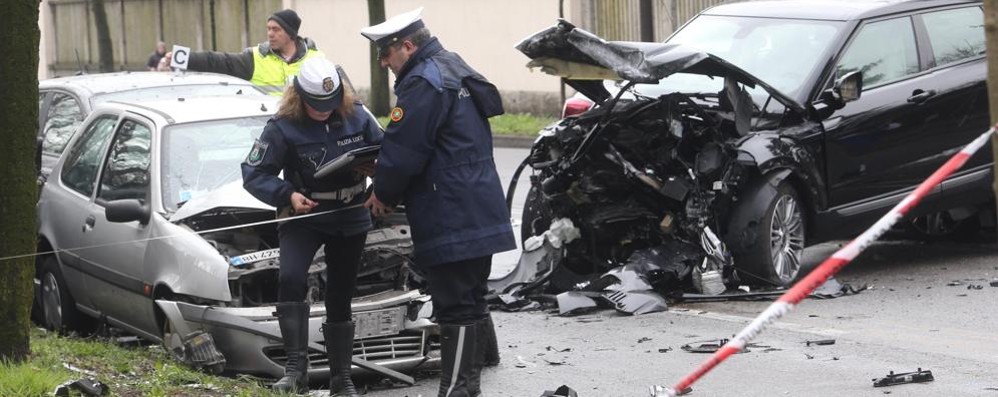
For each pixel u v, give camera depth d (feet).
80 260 29.58
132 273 27.22
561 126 32.32
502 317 31.58
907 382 23.57
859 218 34.06
